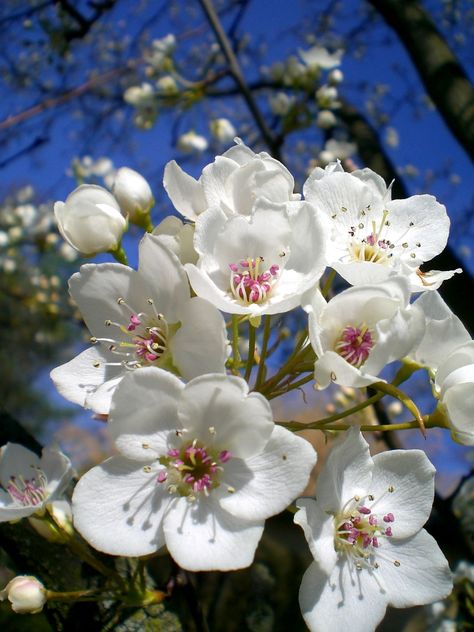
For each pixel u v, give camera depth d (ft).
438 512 0.48
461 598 0.47
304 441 0.23
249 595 0.58
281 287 0.27
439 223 0.33
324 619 0.25
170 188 0.31
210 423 0.24
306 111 0.76
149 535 0.23
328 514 0.26
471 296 0.67
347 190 0.32
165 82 0.84
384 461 0.28
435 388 0.29
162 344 0.27
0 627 0.59
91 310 0.28
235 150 0.32
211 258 0.28
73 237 0.31
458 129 0.74
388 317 0.26
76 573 0.31
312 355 0.28
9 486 0.32
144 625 0.30
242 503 0.23
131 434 0.24
